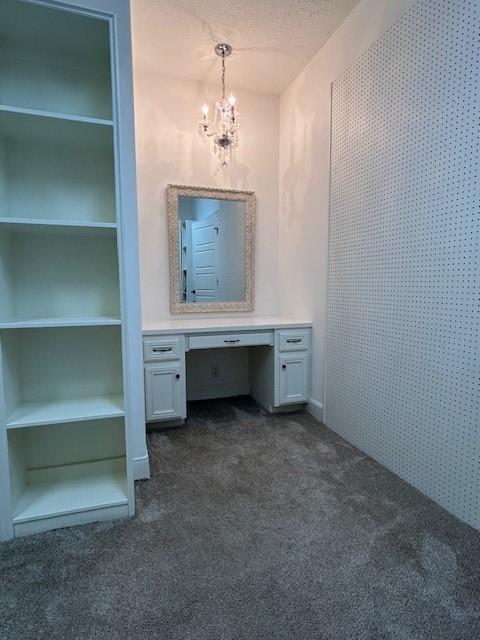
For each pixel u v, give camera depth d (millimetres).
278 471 1919
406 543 1379
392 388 1882
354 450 2154
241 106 2943
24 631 1030
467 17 1382
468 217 1424
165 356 2377
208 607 1105
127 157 1663
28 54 1526
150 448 2191
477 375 1424
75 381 1731
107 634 1022
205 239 2918
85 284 1694
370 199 1988
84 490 1626
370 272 2018
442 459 1596
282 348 2639
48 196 1608
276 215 3129
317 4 2010
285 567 1265
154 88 2695
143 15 2072
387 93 1823
